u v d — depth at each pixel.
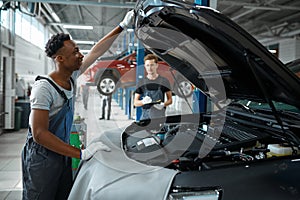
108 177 1.15
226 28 0.97
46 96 1.52
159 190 1.03
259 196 0.98
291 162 1.11
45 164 1.60
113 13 10.27
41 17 12.78
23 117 8.19
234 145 1.39
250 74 1.20
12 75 7.55
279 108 1.54
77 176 1.38
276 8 7.87
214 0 3.09
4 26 7.20
